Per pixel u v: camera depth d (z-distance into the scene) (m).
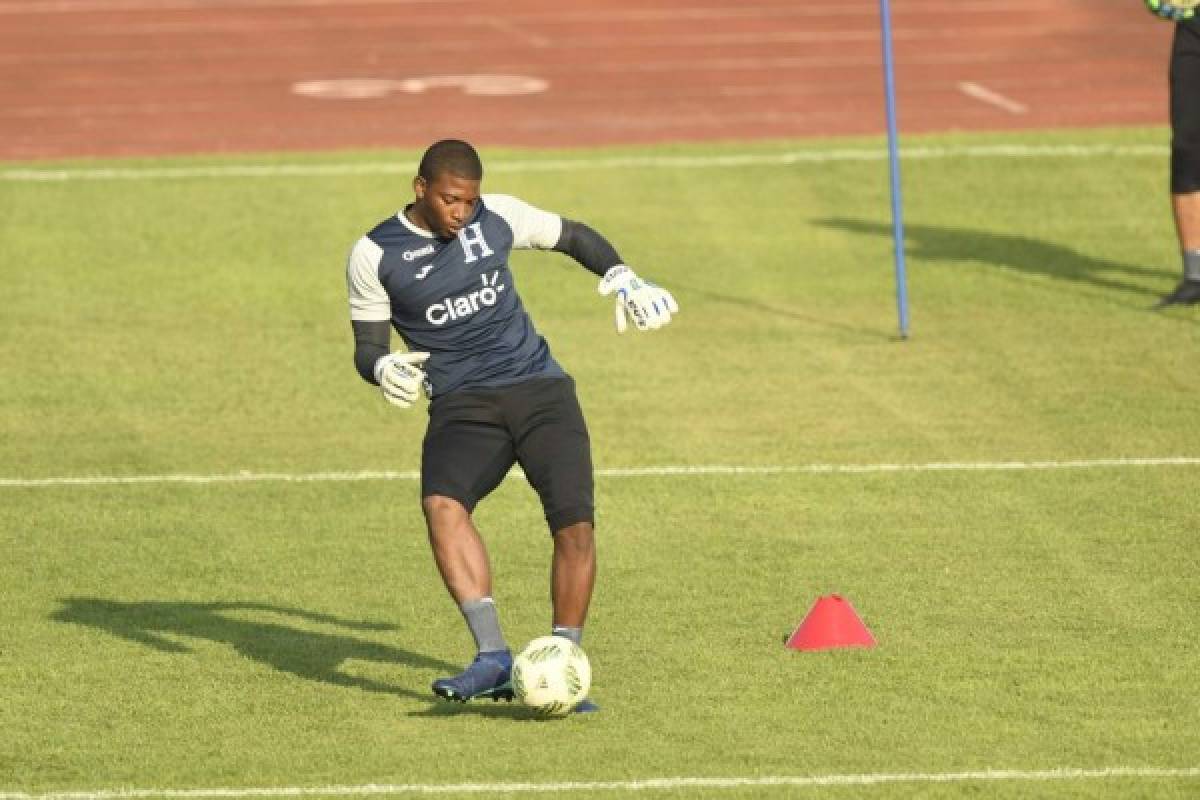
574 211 70.31
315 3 121.56
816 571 36.81
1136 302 58.50
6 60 104.00
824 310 58.53
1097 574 36.31
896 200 55.25
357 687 31.02
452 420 29.58
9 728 29.25
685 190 73.19
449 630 33.97
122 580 36.88
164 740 28.69
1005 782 26.59
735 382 51.38
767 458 44.69
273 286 62.00
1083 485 42.09
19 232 67.88
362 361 29.30
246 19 116.19
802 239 66.75
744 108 89.69
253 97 93.56
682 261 64.25
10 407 50.00
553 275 62.78
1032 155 76.75
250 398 50.69
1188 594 35.09
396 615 34.78
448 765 27.47
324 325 57.88
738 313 58.41
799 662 31.83
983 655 32.03
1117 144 78.25
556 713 28.70
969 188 72.69
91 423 48.59
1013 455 44.47
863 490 42.12
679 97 92.44
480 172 29.00
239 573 37.25
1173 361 52.41
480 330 29.58
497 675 28.41
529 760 27.61
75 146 83.06
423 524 40.34
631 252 65.31
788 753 27.80
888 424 47.28
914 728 28.77
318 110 90.31
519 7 119.44
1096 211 69.31
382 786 26.70
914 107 89.50
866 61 101.38
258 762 27.72
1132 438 45.66
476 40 108.62
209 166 77.56
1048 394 49.56
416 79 97.75
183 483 43.50
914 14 115.19
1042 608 34.47
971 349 54.06
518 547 38.66
